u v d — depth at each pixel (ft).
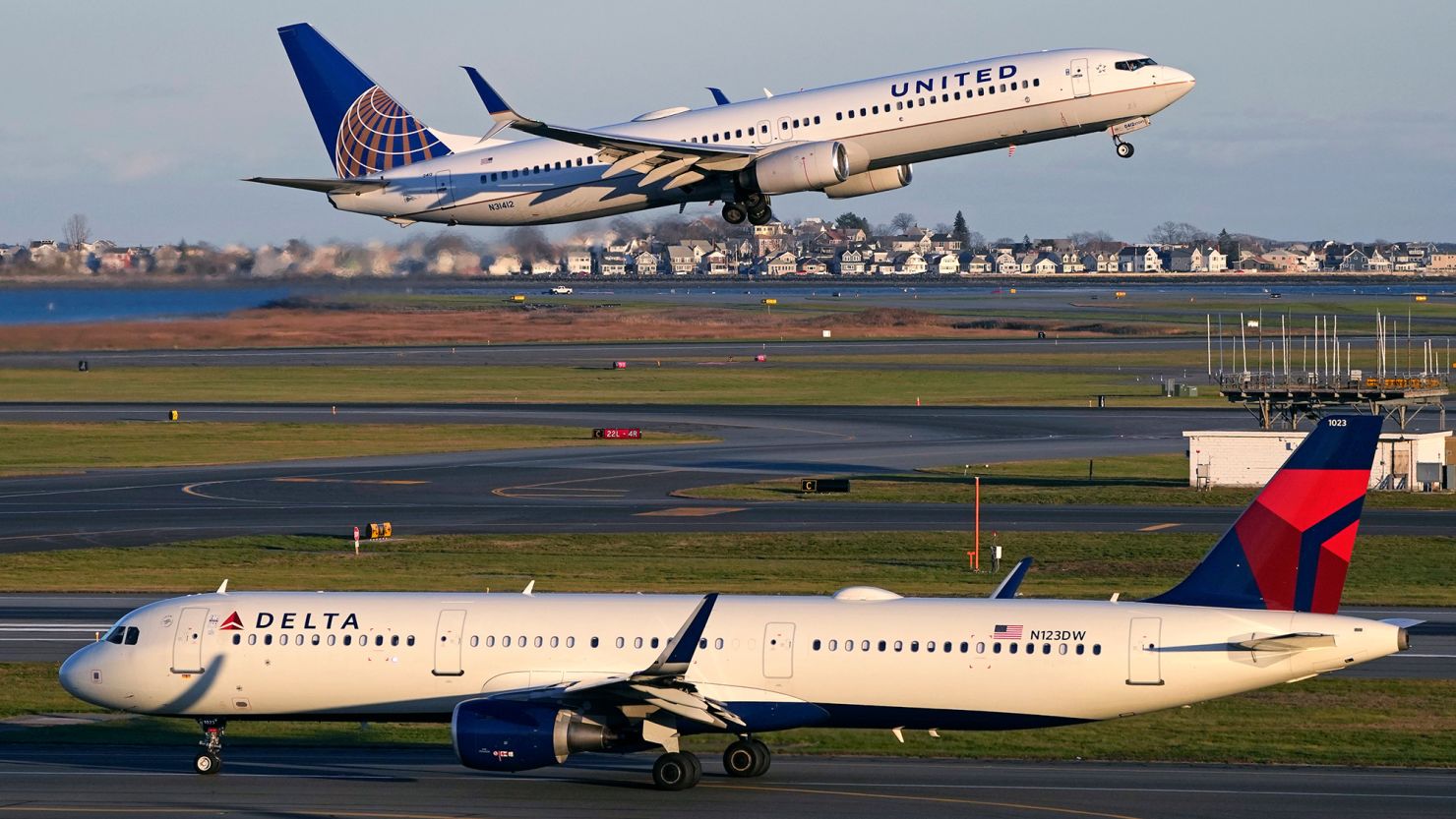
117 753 522.47
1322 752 517.14
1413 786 472.03
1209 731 550.36
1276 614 456.86
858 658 465.47
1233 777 483.92
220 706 488.44
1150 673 453.58
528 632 480.64
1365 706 586.86
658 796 459.73
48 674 653.30
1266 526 462.19
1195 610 460.55
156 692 488.85
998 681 459.32
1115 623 459.32
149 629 492.54
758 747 483.51
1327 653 449.06
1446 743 529.86
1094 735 543.80
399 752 524.52
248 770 497.05
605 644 476.54
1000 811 440.45
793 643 469.16
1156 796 457.68
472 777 487.20
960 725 466.29
